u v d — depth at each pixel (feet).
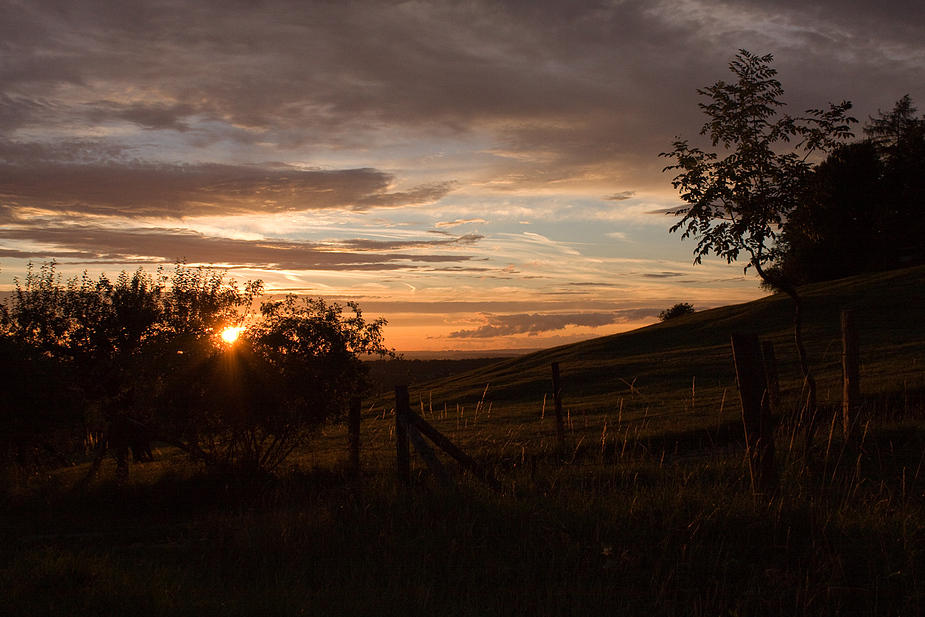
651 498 23.18
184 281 53.42
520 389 96.43
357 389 39.14
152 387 37.06
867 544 18.71
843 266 193.67
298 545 22.08
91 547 24.49
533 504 23.67
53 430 46.32
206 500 33.96
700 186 36.04
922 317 105.19
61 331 55.21
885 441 33.50
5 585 17.47
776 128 34.83
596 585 17.84
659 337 135.64
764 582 17.40
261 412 35.58
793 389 56.90
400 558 20.47
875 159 191.52
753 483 22.09
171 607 15.97
